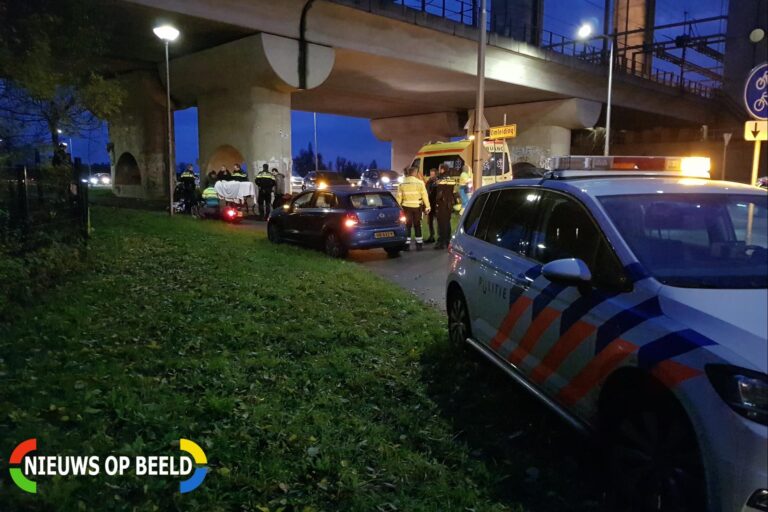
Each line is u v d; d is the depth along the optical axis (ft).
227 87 82.43
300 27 74.13
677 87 147.13
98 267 31.04
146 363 16.31
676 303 10.00
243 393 15.06
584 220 13.04
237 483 10.56
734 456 8.20
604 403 10.92
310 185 96.84
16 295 20.98
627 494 10.18
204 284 28.73
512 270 15.01
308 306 24.97
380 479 11.26
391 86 107.45
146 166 101.24
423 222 64.69
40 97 39.78
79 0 43.68
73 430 11.83
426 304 27.86
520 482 11.34
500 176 71.05
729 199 13.38
